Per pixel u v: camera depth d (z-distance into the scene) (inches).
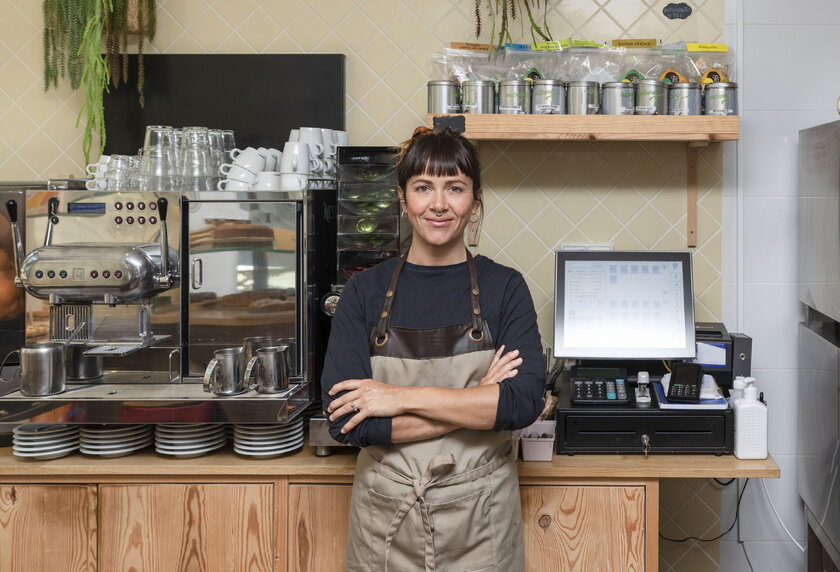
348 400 65.6
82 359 85.4
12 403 77.8
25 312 86.0
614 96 90.4
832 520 87.0
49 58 103.1
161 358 85.1
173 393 80.4
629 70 94.0
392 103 102.4
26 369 79.6
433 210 65.6
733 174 100.7
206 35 102.9
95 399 77.9
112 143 103.2
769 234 101.0
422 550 65.6
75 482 80.2
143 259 81.4
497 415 63.9
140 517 80.1
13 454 83.6
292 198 83.3
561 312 87.7
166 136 90.3
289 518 80.1
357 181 88.4
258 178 89.4
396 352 67.7
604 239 101.5
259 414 76.8
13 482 80.5
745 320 101.7
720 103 89.5
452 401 64.0
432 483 65.4
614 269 88.4
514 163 101.6
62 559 80.6
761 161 100.6
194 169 89.0
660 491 102.7
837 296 84.7
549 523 78.8
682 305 87.0
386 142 102.8
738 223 100.8
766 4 99.6
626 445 80.4
